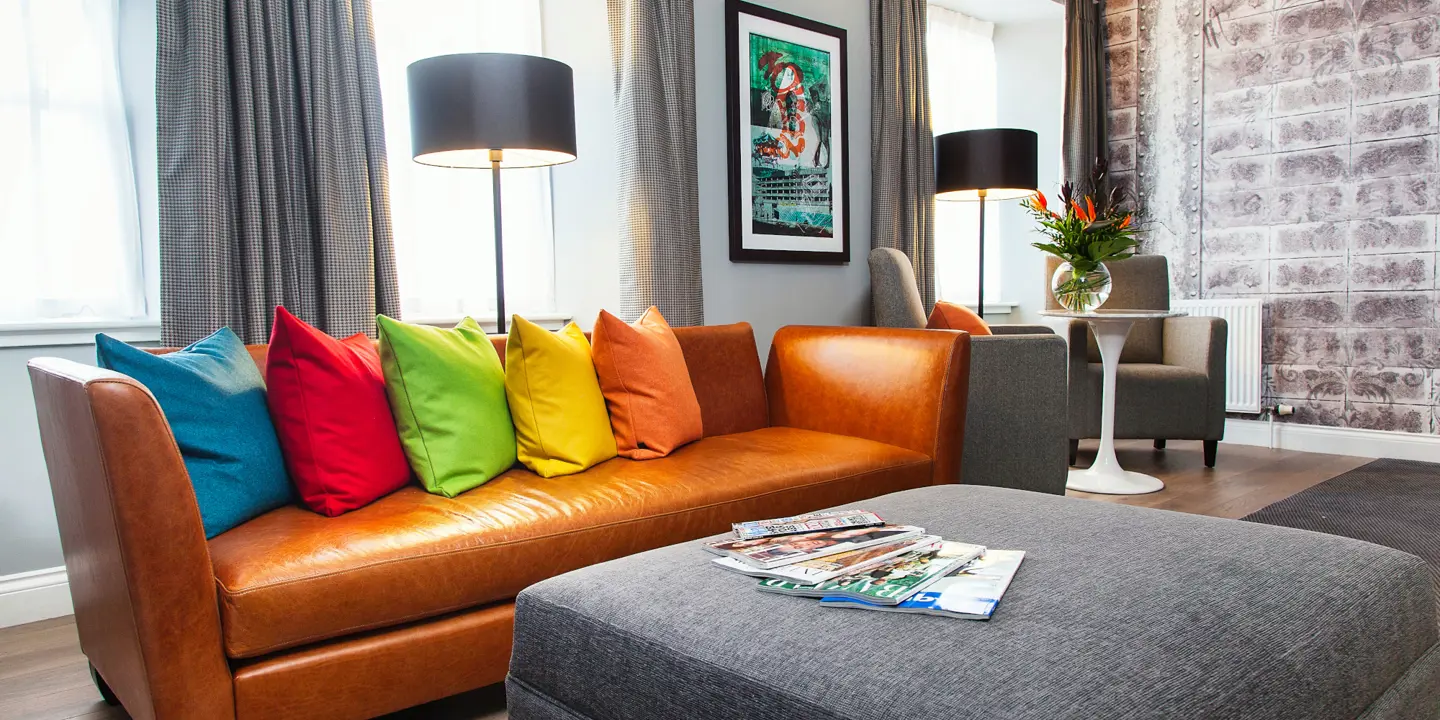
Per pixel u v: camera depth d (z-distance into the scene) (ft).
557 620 3.62
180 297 6.93
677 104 9.84
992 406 8.96
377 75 7.86
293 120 7.45
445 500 5.47
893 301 11.02
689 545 4.24
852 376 8.12
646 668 3.22
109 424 3.81
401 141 8.88
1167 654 2.85
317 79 7.45
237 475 4.89
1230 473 11.87
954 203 14.88
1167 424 12.08
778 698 2.79
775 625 3.14
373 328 7.72
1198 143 14.73
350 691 4.47
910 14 12.76
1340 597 3.50
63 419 4.33
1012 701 2.51
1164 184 15.15
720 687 2.96
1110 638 2.92
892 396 7.72
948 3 14.78
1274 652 3.03
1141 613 3.14
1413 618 3.79
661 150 9.67
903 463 7.18
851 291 12.57
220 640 4.14
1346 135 13.25
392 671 4.59
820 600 3.35
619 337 7.06
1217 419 12.05
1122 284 13.38
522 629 3.80
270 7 7.27
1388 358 13.01
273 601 4.20
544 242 10.03
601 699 3.41
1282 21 13.79
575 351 6.82
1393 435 12.95
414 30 8.96
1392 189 12.88
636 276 9.63
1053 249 11.16
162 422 3.99
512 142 7.07
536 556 5.06
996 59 16.15
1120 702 2.55
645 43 9.57
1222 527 4.32
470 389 5.99
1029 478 9.02
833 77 12.00
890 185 12.47
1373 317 13.12
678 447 7.32
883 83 12.45
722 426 8.32
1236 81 14.29
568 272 10.15
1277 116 13.89
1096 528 4.28
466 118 6.98
